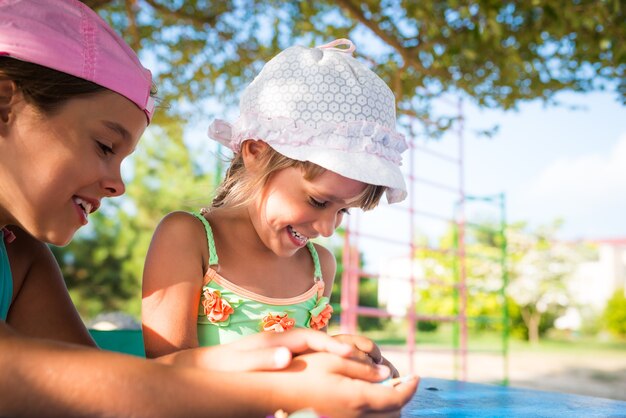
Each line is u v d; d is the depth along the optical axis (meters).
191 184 14.02
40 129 0.92
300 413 0.76
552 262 17.45
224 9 4.55
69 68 0.94
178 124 4.99
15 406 0.76
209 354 0.93
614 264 21.08
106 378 0.77
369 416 0.89
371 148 1.33
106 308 13.74
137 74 1.02
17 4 0.95
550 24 4.15
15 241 1.19
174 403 0.79
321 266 1.75
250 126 1.43
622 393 7.29
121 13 4.71
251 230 1.53
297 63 1.43
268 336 0.96
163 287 1.34
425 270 12.56
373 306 15.73
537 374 8.96
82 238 13.72
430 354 11.08
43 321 1.21
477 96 4.86
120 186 1.01
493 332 17.00
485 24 3.99
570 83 4.65
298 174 1.36
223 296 1.45
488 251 12.25
